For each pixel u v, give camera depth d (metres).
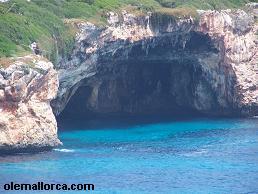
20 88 133.50
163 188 119.00
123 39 166.38
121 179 122.88
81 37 157.75
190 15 175.88
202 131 163.12
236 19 188.75
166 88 193.00
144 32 170.12
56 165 129.12
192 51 182.75
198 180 123.75
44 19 155.75
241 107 187.38
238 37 189.25
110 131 161.88
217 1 189.38
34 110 136.50
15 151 135.00
